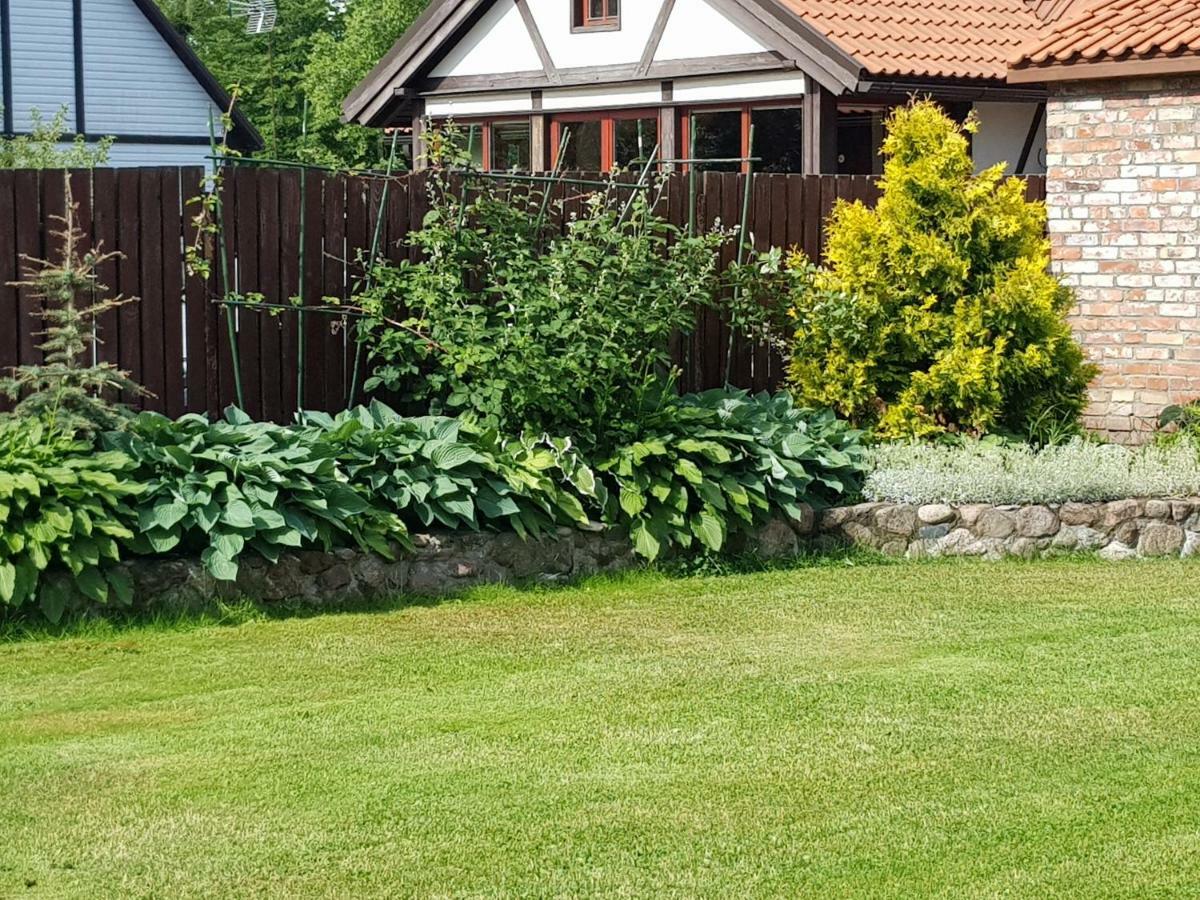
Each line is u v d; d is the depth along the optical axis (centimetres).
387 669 701
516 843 498
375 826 511
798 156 1908
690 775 562
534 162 2225
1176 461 1048
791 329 1143
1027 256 1088
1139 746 597
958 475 989
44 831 504
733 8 1917
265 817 518
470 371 923
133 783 548
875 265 1075
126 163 3259
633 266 943
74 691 659
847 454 1012
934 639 763
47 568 752
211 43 4428
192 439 829
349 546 836
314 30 4475
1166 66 1174
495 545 869
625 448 914
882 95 1797
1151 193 1212
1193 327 1205
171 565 777
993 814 526
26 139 1948
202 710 636
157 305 905
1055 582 900
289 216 940
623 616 809
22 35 3128
